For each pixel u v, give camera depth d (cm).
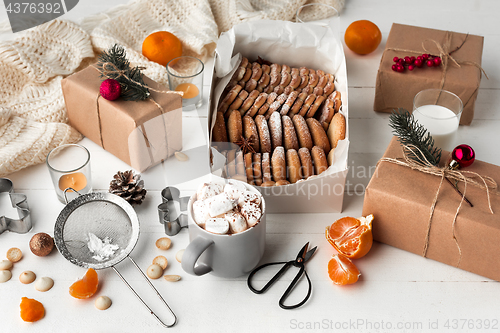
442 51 97
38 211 86
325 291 78
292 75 97
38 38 103
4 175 89
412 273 79
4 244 82
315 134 88
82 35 106
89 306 76
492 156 93
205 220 74
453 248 77
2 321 75
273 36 98
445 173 77
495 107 101
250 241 74
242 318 75
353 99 103
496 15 122
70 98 92
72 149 86
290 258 81
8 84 100
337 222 82
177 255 81
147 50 104
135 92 88
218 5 114
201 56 110
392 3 125
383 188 77
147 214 86
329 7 110
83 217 81
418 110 90
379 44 114
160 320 75
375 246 82
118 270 79
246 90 95
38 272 79
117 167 92
